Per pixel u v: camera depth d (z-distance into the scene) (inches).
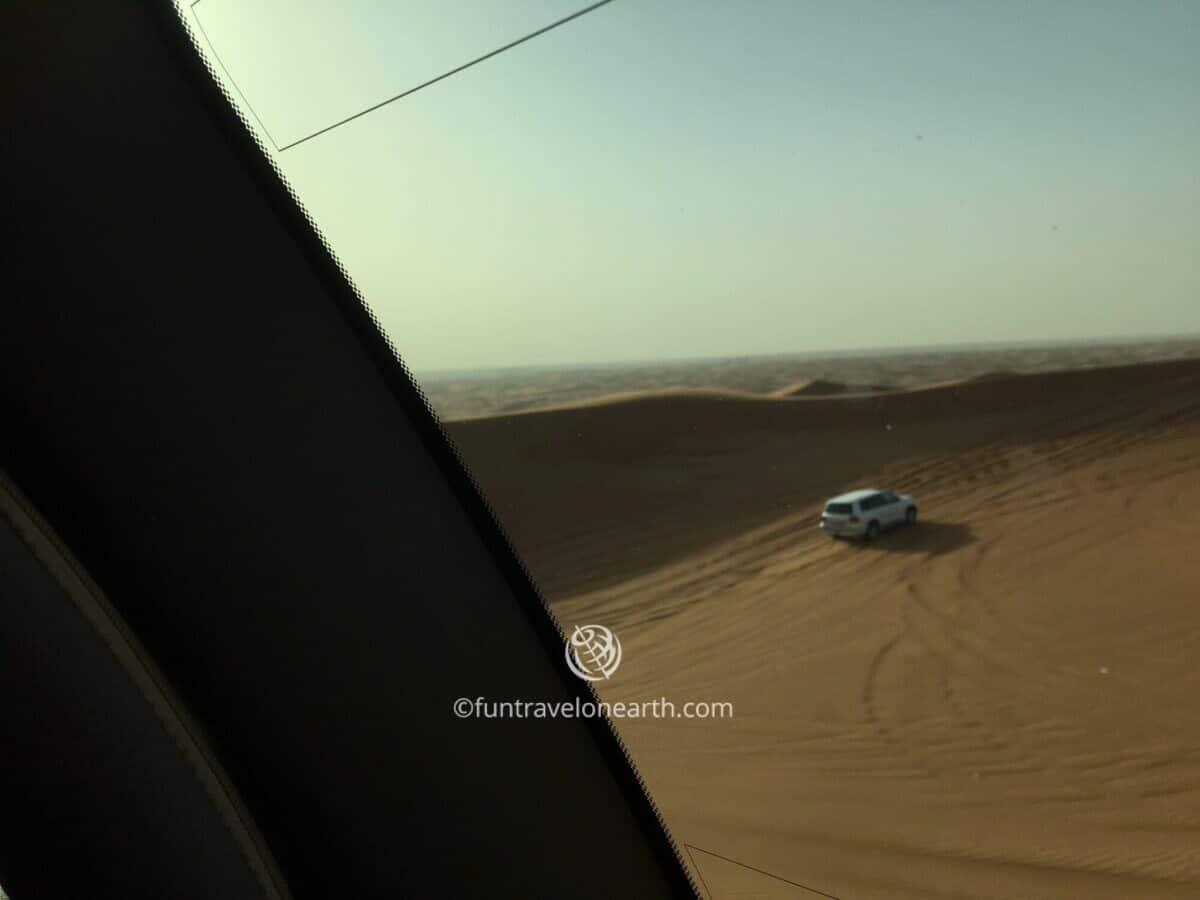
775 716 590.6
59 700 71.1
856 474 1707.7
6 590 69.5
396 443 94.6
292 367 91.4
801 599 921.5
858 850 284.0
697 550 1224.8
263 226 91.7
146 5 89.1
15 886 70.1
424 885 93.2
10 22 85.4
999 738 524.4
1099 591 834.8
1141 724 523.5
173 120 89.4
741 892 210.1
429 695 93.7
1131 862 300.2
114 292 87.0
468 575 95.9
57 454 85.6
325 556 91.0
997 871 277.7
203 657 87.9
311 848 90.7
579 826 97.9
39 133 85.8
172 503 87.4
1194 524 1067.3
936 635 753.0
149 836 74.3
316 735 90.3
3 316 84.9
